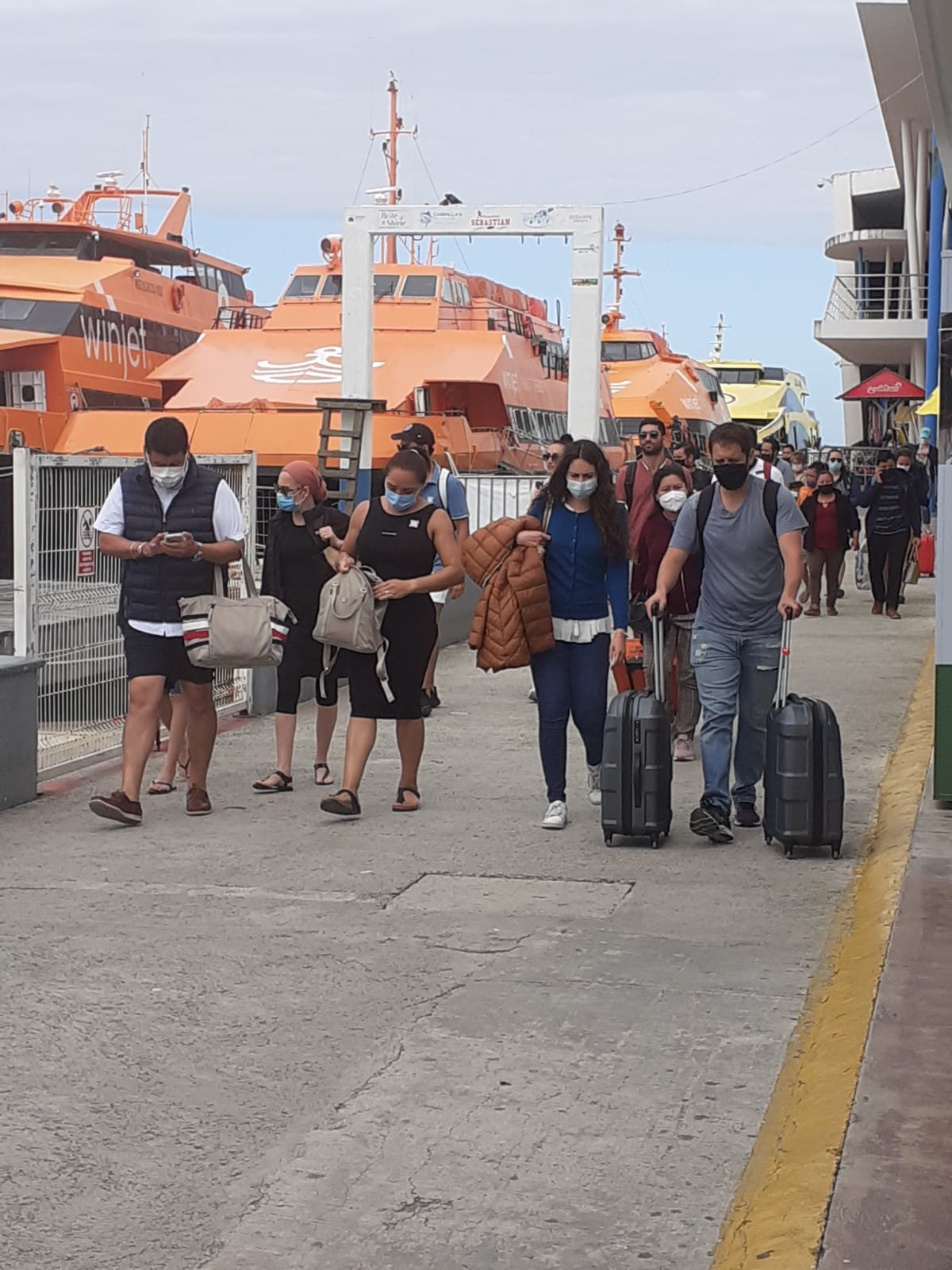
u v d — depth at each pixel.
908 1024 5.09
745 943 6.46
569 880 7.51
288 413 20.77
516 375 23.38
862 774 10.02
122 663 10.84
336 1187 4.23
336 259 24.41
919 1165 4.04
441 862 7.88
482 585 8.52
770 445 20.30
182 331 26.83
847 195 45.38
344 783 8.82
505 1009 5.66
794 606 7.94
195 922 6.81
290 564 9.51
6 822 8.88
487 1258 3.84
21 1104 4.81
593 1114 4.71
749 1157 4.40
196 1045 5.31
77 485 10.19
